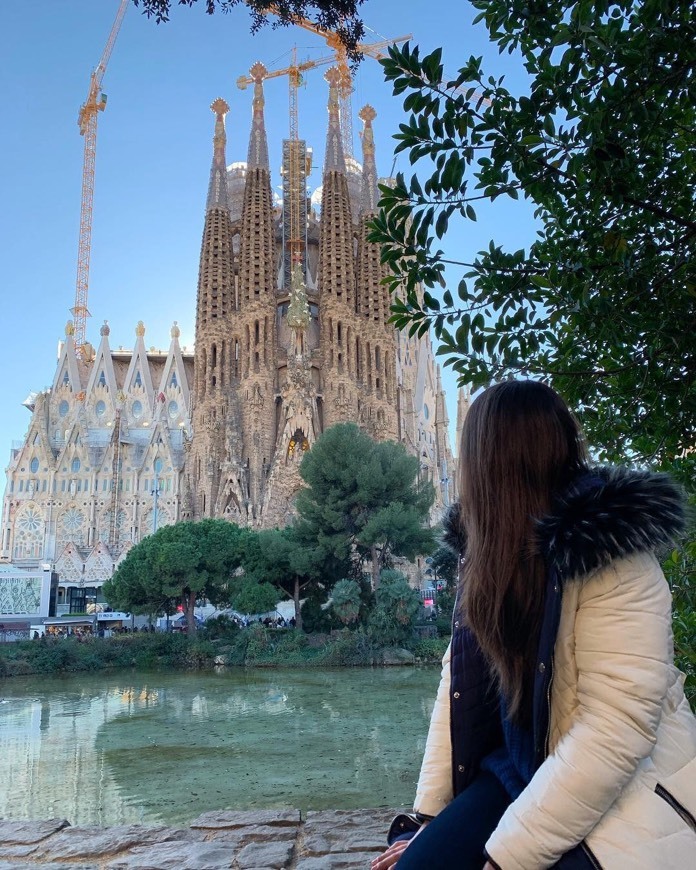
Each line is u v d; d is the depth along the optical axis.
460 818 2.16
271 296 112.06
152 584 59.12
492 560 2.25
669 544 2.07
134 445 132.88
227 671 53.28
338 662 53.62
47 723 30.95
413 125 5.32
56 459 130.50
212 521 64.81
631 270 5.67
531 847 1.84
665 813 1.91
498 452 2.32
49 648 56.53
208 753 23.09
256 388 106.38
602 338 5.73
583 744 1.88
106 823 15.68
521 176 5.27
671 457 6.10
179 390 142.12
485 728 2.38
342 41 8.88
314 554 60.91
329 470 62.22
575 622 2.07
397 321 6.20
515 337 6.14
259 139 120.06
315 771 19.98
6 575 69.12
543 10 5.26
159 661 58.00
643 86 4.82
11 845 5.39
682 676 2.24
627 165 5.10
